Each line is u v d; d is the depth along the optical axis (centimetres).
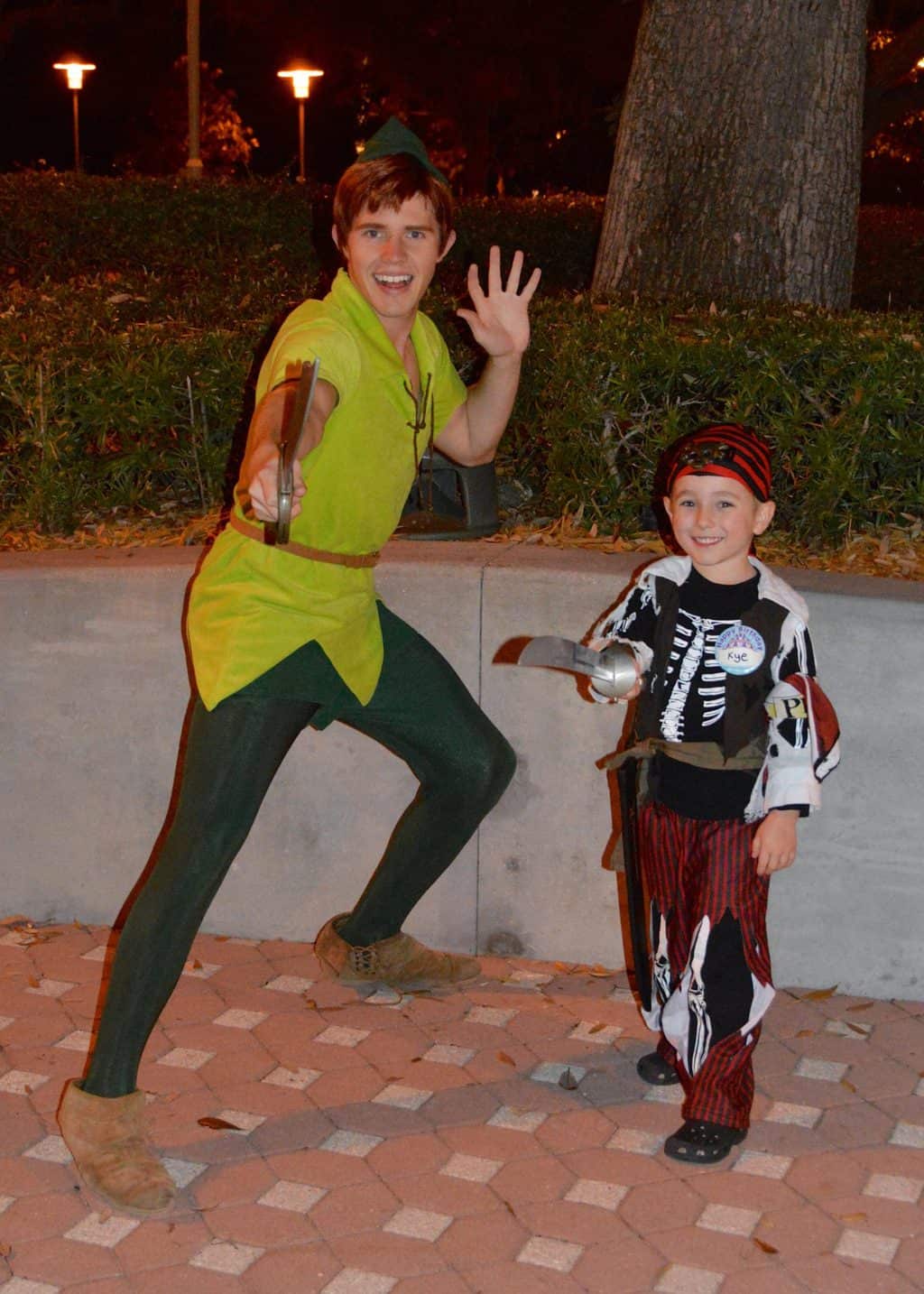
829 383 463
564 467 479
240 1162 343
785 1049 392
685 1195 333
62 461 488
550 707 421
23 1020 403
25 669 441
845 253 655
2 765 450
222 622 331
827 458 450
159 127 3331
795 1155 348
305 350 310
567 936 436
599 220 1202
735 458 325
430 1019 407
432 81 2889
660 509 462
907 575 431
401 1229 320
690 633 334
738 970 339
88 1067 337
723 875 335
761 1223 323
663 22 643
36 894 458
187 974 429
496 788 381
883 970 415
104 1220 322
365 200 319
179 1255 311
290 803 442
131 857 450
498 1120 361
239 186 1190
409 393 331
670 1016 347
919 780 400
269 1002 414
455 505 473
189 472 501
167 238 1085
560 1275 306
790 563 443
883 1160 346
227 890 452
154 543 464
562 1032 400
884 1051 391
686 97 639
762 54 631
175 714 438
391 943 415
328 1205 328
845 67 639
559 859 431
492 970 433
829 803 407
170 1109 362
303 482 291
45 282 636
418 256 323
